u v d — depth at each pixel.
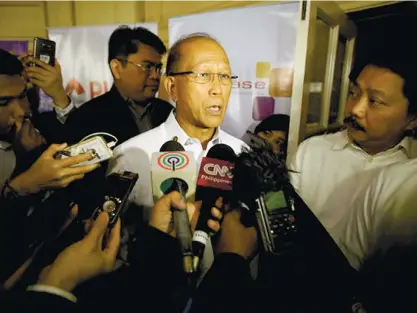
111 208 0.90
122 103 1.15
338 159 1.11
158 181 0.95
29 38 1.27
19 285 0.88
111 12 1.21
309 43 1.05
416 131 1.02
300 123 1.09
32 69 1.13
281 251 0.89
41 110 1.16
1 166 1.11
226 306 0.85
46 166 1.01
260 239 0.89
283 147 1.11
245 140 1.10
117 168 1.03
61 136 1.15
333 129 1.15
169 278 0.92
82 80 1.21
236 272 0.84
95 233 0.84
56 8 1.25
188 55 0.97
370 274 1.08
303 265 0.90
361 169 1.08
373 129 1.04
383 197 1.06
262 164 0.92
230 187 0.91
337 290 0.94
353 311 0.95
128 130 1.13
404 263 1.04
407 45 0.97
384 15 1.08
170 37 1.14
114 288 0.90
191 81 0.97
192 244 0.89
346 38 1.17
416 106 0.99
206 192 0.93
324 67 1.17
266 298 0.87
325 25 1.12
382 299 1.02
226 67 0.98
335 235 1.12
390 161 1.05
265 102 1.10
